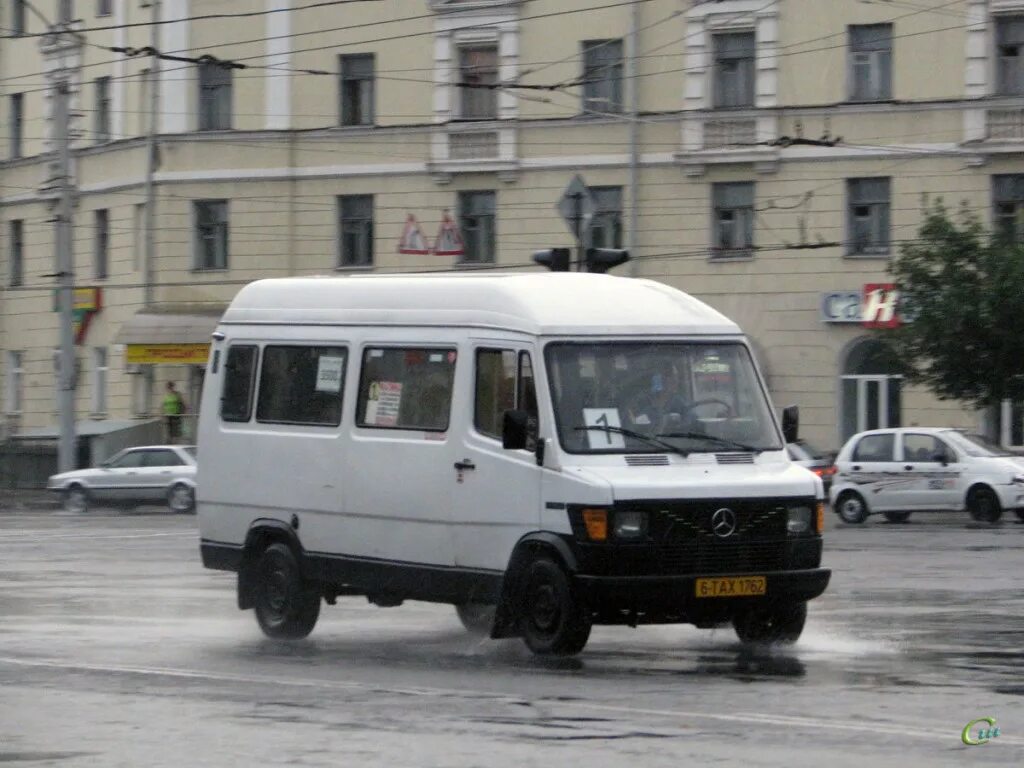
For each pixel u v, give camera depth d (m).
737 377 21.28
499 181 71.12
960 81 64.00
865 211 65.88
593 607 19.70
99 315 80.75
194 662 20.77
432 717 16.08
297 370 23.41
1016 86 63.62
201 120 76.00
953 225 58.88
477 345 21.17
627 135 68.81
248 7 74.62
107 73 79.69
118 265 79.56
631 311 21.19
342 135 73.50
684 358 21.05
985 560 35.31
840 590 28.94
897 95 64.94
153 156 76.62
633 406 20.61
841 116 65.56
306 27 73.69
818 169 66.19
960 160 64.19
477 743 14.65
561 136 69.88
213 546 24.38
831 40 65.56
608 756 13.98
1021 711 16.12
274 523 23.38
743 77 67.31
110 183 79.62
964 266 58.66
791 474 20.66
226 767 13.87
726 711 16.20
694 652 21.02
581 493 19.73
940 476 49.31
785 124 66.44
